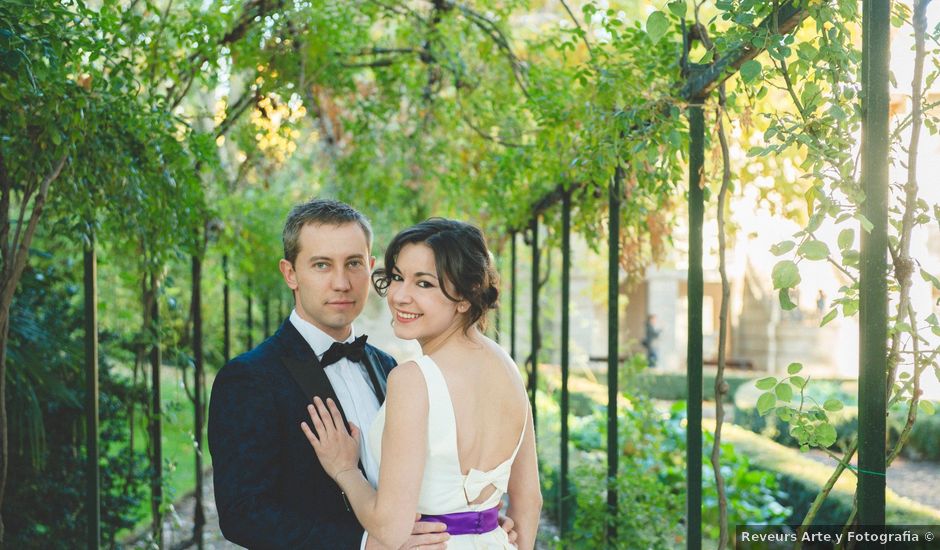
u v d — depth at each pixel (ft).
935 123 5.39
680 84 7.65
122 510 13.29
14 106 7.20
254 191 18.76
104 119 8.03
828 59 5.26
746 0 5.60
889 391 5.04
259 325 26.43
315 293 6.46
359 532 5.53
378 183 17.02
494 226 19.07
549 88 11.21
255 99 12.71
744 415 34.32
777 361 56.95
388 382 5.47
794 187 9.81
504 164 12.97
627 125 7.49
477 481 5.51
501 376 5.73
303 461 5.99
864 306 4.60
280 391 6.07
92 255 9.21
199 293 15.01
